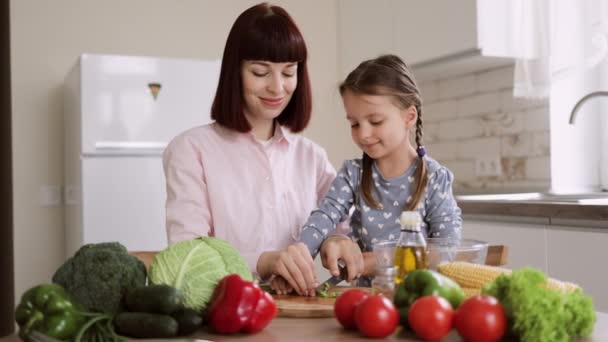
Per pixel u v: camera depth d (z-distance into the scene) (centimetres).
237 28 153
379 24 366
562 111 292
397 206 153
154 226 320
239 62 154
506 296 88
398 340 89
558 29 269
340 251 137
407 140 155
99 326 88
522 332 84
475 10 291
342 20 411
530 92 279
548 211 212
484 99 332
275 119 173
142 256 143
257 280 135
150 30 374
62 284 95
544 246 216
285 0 408
